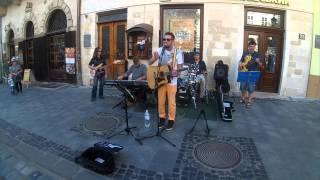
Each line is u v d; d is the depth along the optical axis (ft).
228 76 28.76
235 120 19.81
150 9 29.76
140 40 30.66
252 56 23.73
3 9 53.93
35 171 13.33
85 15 34.88
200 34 29.17
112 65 33.35
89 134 16.88
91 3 34.17
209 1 28.32
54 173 12.98
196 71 25.14
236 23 28.50
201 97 25.31
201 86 25.32
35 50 45.16
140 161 13.35
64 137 16.53
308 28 30.73
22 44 49.57
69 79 37.88
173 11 29.68
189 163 13.23
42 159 14.19
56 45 41.91
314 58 31.12
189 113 21.11
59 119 19.99
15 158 14.78
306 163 13.46
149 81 16.43
